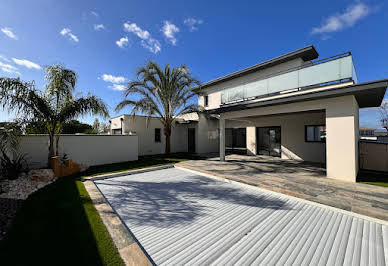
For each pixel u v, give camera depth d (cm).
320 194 415
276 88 724
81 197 426
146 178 650
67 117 677
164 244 246
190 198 437
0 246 227
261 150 1197
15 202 398
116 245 229
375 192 429
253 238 260
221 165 841
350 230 279
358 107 772
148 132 1373
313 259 211
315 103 604
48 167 660
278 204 395
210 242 251
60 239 243
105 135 929
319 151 911
